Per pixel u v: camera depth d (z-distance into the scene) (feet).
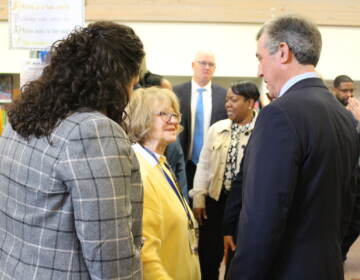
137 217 3.33
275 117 3.85
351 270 11.07
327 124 3.98
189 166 10.19
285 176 3.73
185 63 13.48
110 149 2.90
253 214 3.82
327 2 13.24
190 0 13.21
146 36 13.41
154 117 5.02
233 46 13.44
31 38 5.90
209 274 8.66
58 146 2.86
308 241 3.96
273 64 4.33
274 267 4.06
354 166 4.51
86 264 2.89
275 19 4.40
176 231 4.56
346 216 4.60
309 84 4.22
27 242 3.00
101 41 3.10
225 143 8.29
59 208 2.88
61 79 3.04
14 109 3.16
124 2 13.21
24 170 2.99
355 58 13.55
